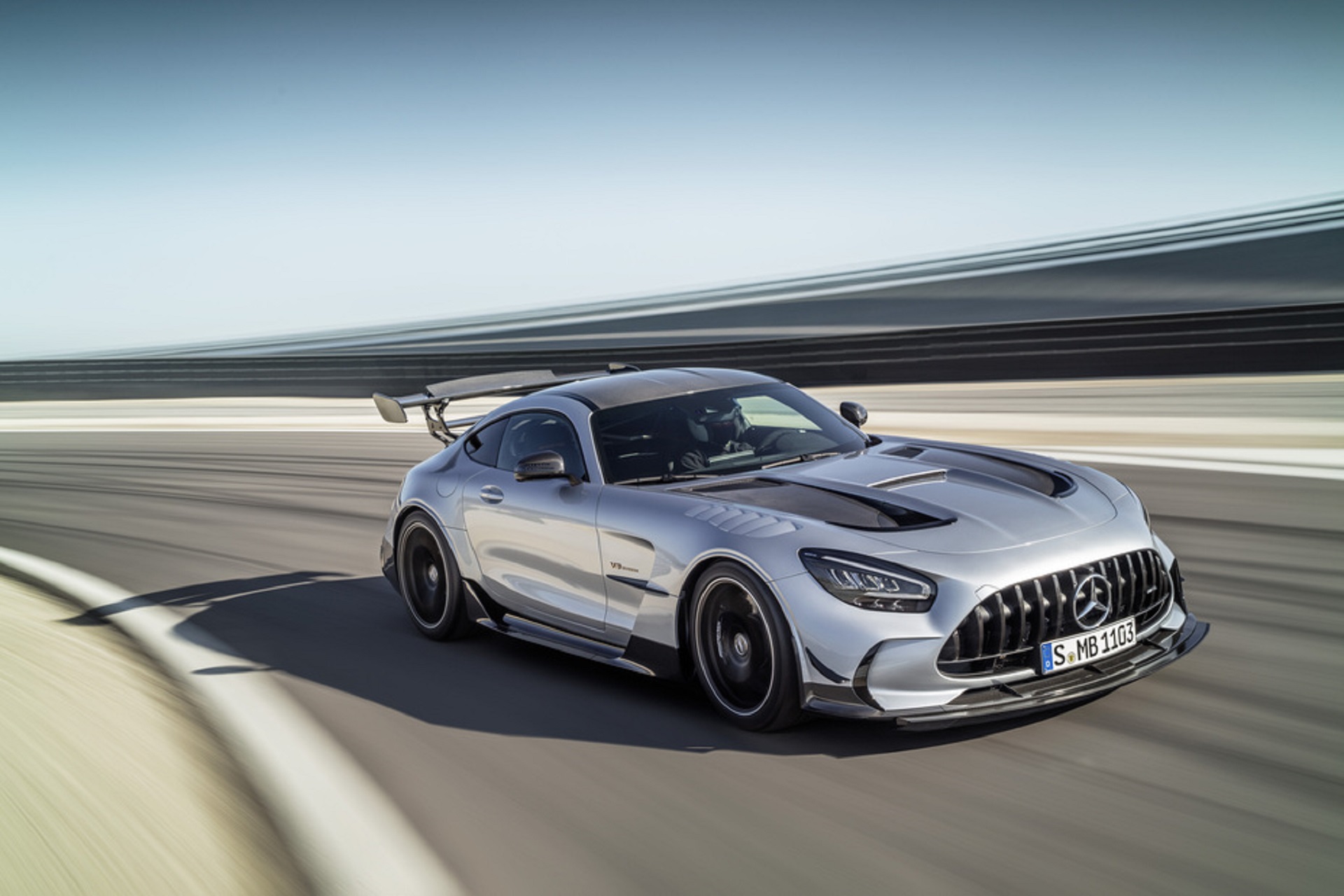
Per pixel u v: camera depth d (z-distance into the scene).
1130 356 16.17
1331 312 14.78
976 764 3.04
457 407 18.72
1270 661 3.83
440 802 3.07
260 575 6.51
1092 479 3.85
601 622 4.01
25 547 8.13
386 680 4.32
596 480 4.12
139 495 10.57
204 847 2.84
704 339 39.00
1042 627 3.15
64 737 3.74
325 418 18.48
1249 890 2.31
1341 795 2.75
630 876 2.56
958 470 3.88
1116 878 2.39
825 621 3.14
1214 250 51.22
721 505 3.66
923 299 47.75
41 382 29.52
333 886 2.60
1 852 2.88
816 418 4.52
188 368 26.62
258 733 3.72
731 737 3.40
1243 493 7.13
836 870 2.51
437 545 4.86
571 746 3.43
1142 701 3.47
